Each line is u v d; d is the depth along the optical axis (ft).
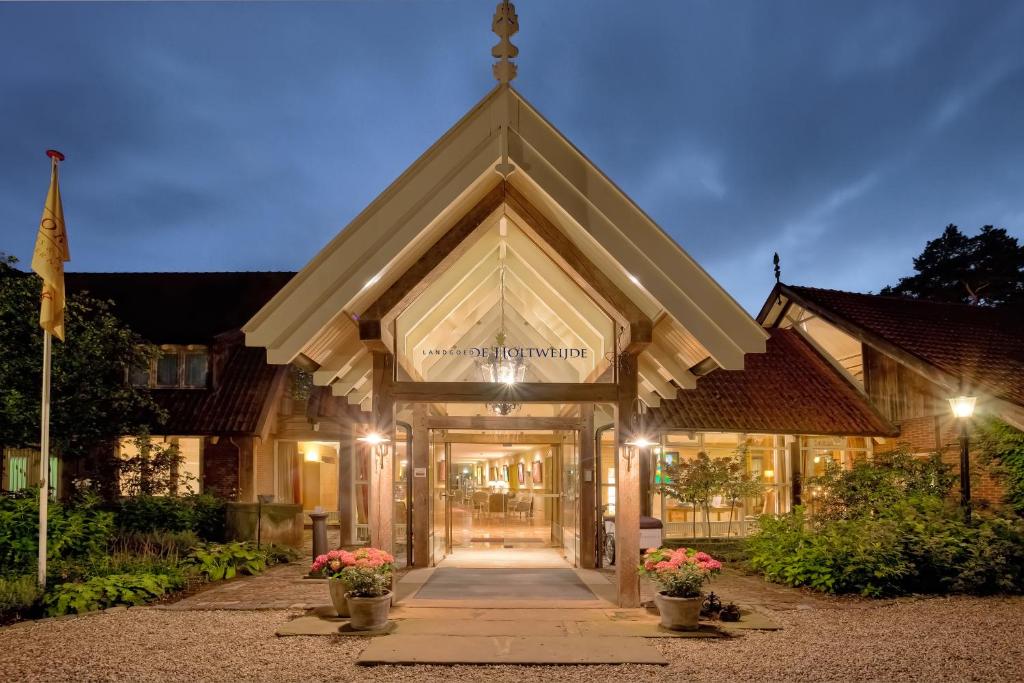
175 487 56.08
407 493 47.21
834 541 38.75
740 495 54.85
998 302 119.55
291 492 70.74
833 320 67.05
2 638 26.22
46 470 33.60
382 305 30.86
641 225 29.37
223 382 67.87
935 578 37.52
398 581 39.99
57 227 35.17
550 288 39.22
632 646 25.02
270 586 38.04
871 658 23.91
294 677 21.67
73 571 34.96
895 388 61.82
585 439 47.16
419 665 22.97
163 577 35.45
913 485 50.98
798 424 59.62
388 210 29.17
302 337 28.78
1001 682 21.53
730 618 29.27
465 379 50.34
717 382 63.87
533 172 29.35
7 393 45.47
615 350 32.99
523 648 24.68
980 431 53.42
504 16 29.89
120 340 53.72
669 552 29.66
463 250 32.01
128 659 23.45
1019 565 37.27
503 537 64.39
